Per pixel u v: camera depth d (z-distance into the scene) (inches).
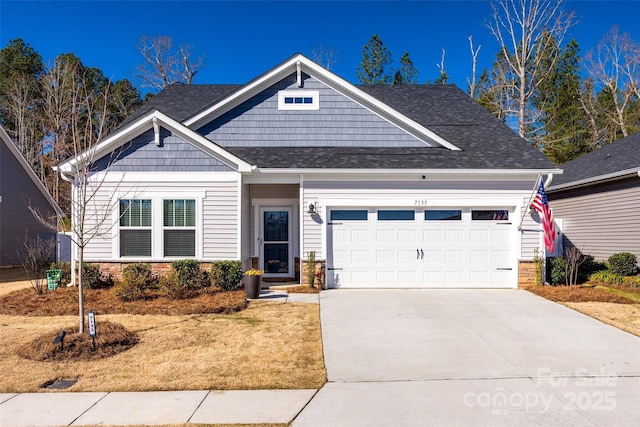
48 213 775.1
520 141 550.3
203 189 460.4
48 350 251.8
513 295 446.3
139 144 459.2
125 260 456.1
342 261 490.9
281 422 176.4
